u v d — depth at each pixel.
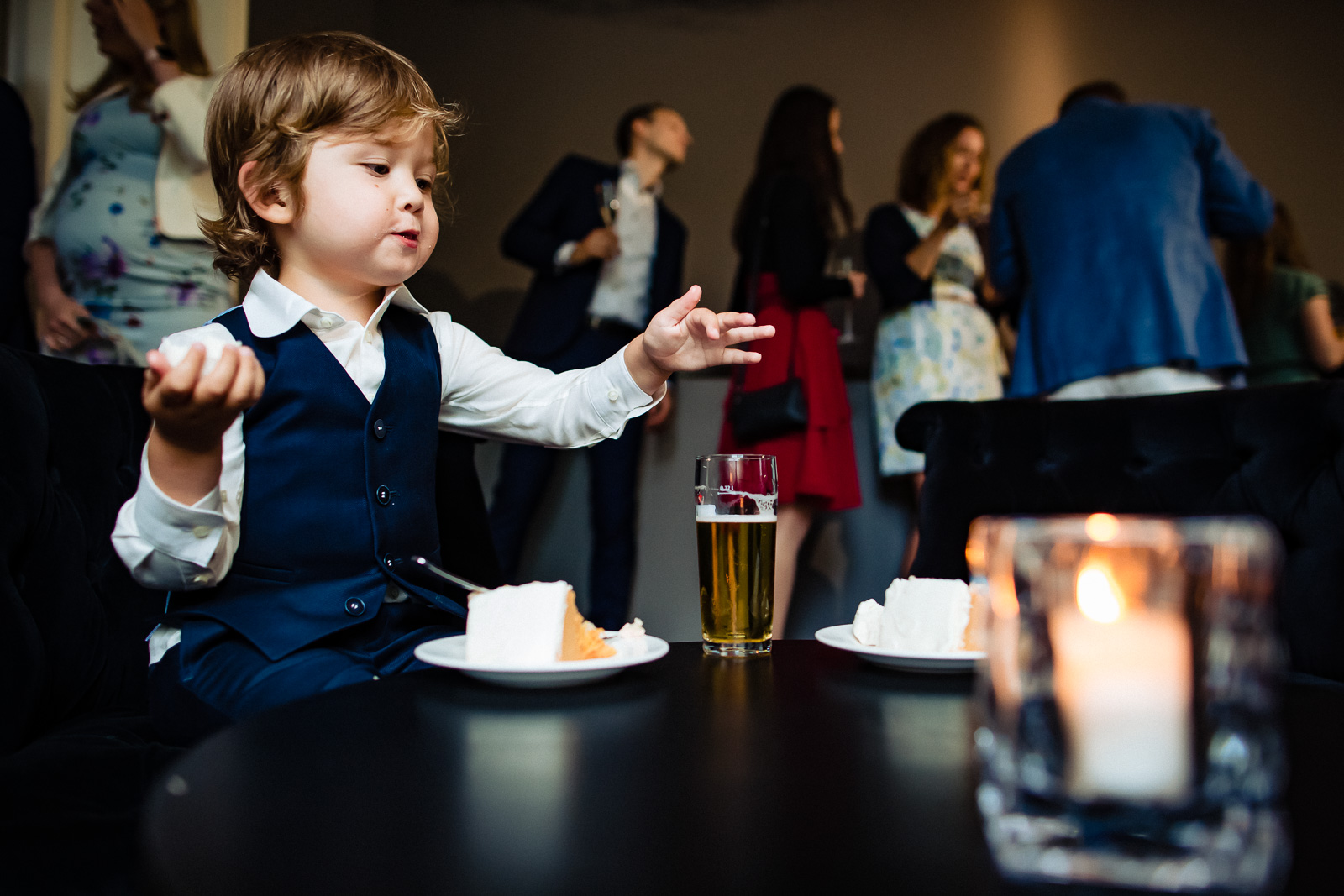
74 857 0.54
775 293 2.64
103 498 1.01
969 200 3.13
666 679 0.62
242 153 0.88
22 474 0.87
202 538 0.72
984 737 0.32
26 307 2.29
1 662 0.76
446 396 1.04
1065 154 2.55
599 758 0.42
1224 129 3.24
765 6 3.24
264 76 0.88
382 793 0.37
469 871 0.29
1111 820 0.29
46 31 2.54
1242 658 0.29
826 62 3.23
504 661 0.59
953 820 0.34
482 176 3.21
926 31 3.24
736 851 0.31
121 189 2.25
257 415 0.84
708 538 0.72
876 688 0.59
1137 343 2.40
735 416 2.53
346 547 0.84
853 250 3.15
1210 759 0.29
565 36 3.24
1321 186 3.21
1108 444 1.21
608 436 0.99
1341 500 1.02
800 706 0.54
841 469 2.66
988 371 3.05
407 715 0.50
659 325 0.91
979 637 0.64
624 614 3.11
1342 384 1.08
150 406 0.61
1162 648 0.29
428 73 3.22
